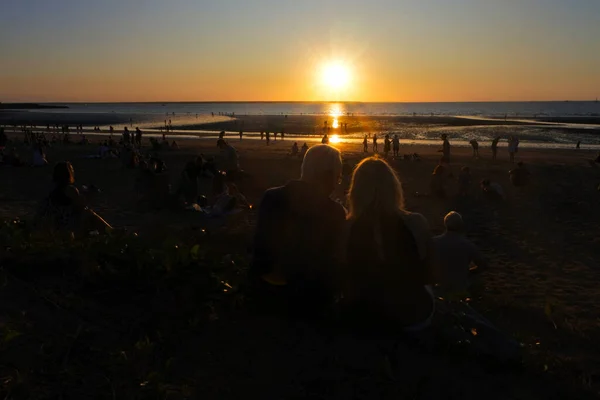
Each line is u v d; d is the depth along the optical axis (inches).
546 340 234.7
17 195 647.8
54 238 211.8
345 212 172.4
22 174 843.4
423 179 885.8
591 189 792.3
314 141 2073.1
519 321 260.8
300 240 167.2
